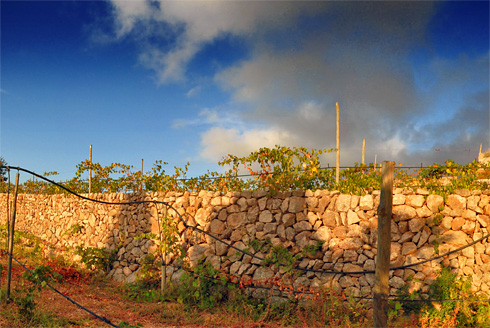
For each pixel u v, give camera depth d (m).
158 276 10.11
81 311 7.21
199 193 10.38
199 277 9.08
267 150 10.09
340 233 8.37
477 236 7.34
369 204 8.20
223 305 8.57
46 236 15.36
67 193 14.90
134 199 11.79
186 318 7.56
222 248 9.59
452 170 10.30
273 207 9.23
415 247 7.69
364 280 7.86
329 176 10.31
